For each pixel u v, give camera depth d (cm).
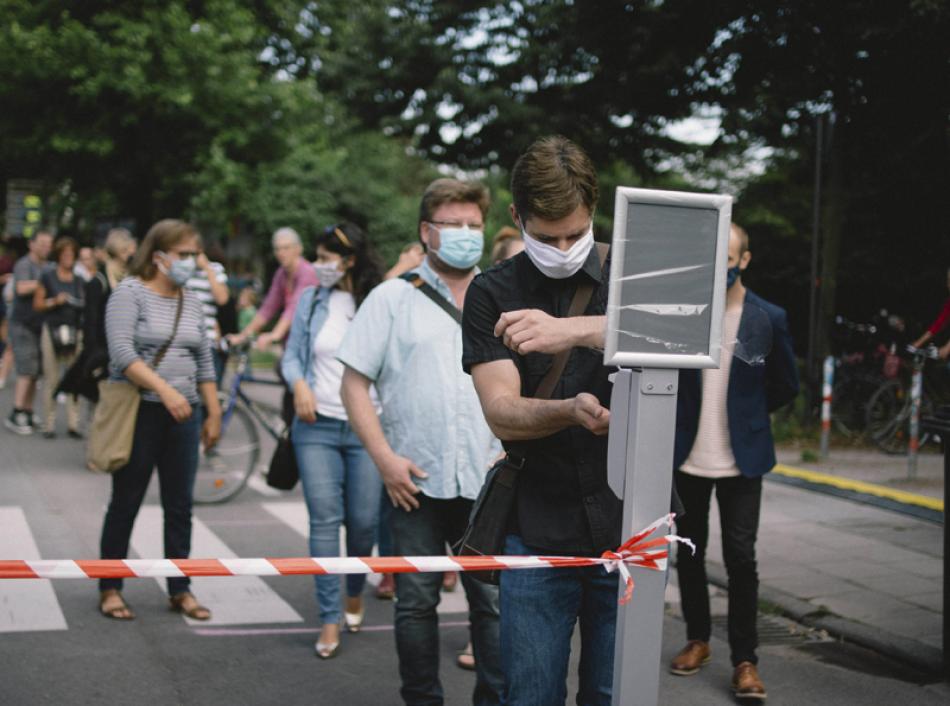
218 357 822
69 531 667
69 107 2217
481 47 1911
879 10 1024
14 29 2088
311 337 462
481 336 247
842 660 459
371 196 2742
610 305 204
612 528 244
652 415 212
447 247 354
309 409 448
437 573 354
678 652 467
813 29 1091
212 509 768
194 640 468
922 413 1087
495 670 339
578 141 1750
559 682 249
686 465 417
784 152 1563
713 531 696
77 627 480
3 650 447
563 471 245
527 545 246
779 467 953
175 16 2122
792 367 419
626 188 203
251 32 2269
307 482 454
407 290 365
